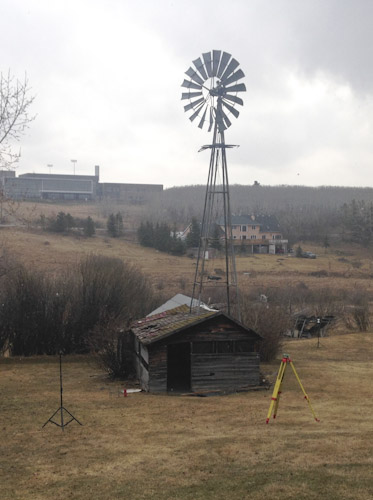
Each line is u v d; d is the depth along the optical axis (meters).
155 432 14.96
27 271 35.22
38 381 24.72
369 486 9.57
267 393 21.50
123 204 183.12
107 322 30.80
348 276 79.25
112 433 14.95
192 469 11.41
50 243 86.88
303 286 63.75
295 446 12.71
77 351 32.97
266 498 9.37
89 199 186.50
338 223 135.12
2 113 21.34
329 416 16.47
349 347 35.53
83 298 33.44
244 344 22.52
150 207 171.88
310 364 28.61
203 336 22.05
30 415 17.48
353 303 52.50
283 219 138.00
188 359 25.95
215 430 14.98
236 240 106.69
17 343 32.41
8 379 25.25
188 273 74.62
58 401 19.83
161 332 22.31
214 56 26.80
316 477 10.24
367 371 26.23
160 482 10.70
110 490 10.41
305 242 118.50
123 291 35.56
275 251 105.62
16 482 11.15
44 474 11.59
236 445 13.12
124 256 86.31
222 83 26.64
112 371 25.55
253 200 191.50
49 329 32.47
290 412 17.25
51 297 33.12
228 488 10.04
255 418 16.42
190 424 15.86
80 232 103.12
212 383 22.06
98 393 21.66
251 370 22.48
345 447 12.37
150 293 41.34
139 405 19.03
